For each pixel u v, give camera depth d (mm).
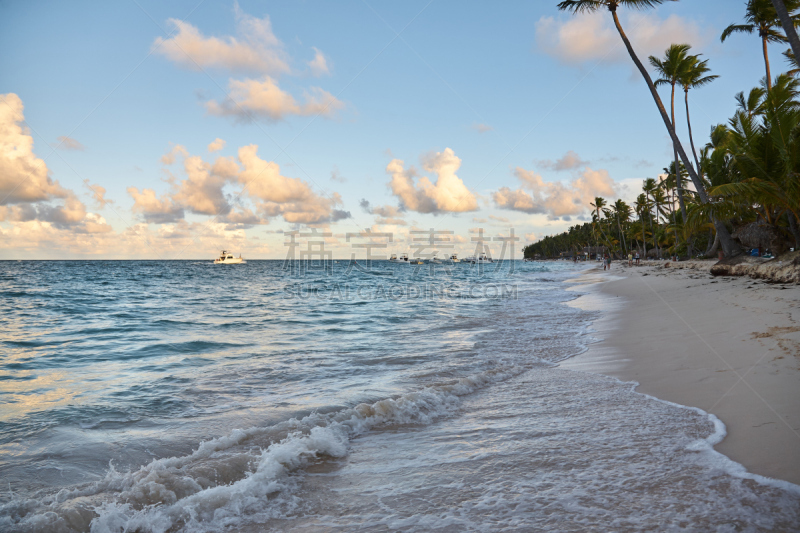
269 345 11117
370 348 10430
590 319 14219
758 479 3211
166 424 5293
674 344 8391
